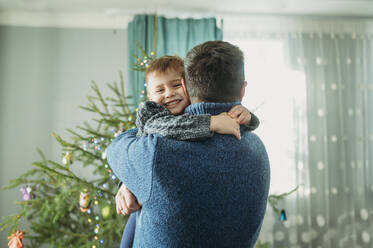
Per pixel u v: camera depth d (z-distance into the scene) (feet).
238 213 2.06
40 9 8.57
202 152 1.99
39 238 6.50
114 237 6.66
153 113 2.44
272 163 9.09
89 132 6.18
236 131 2.13
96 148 6.16
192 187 1.93
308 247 8.98
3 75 8.74
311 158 9.28
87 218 7.02
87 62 9.00
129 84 8.44
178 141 2.01
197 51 2.27
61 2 8.11
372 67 9.75
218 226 2.01
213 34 8.85
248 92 9.16
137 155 2.00
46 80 8.86
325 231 9.12
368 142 9.65
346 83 9.56
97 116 8.87
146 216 2.08
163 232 1.98
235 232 2.07
